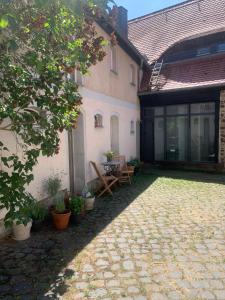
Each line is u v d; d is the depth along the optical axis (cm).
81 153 852
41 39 403
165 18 1623
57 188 657
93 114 916
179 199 815
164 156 1423
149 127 1445
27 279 400
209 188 952
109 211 707
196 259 454
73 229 586
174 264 439
